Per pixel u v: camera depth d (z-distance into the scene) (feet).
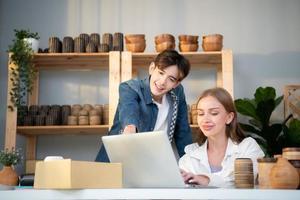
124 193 3.74
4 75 12.59
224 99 6.07
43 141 12.32
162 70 7.16
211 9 12.75
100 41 12.32
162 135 4.27
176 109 7.88
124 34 12.69
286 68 12.40
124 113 7.04
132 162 4.48
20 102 10.93
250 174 4.55
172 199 3.67
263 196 3.63
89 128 11.02
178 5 12.78
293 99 11.91
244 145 6.09
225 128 6.25
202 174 5.38
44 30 12.80
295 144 10.63
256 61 12.46
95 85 12.59
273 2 12.75
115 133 7.60
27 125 10.96
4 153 8.56
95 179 3.90
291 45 12.50
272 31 12.60
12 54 10.89
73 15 12.86
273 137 10.78
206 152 6.33
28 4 12.94
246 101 10.80
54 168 3.84
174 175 4.37
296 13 12.65
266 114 10.81
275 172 4.20
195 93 12.31
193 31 12.64
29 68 10.90
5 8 12.90
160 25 12.71
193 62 11.68
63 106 11.16
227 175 5.83
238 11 12.73
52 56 11.16
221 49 10.85
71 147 12.27
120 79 10.63
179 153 8.20
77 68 12.46
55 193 3.83
